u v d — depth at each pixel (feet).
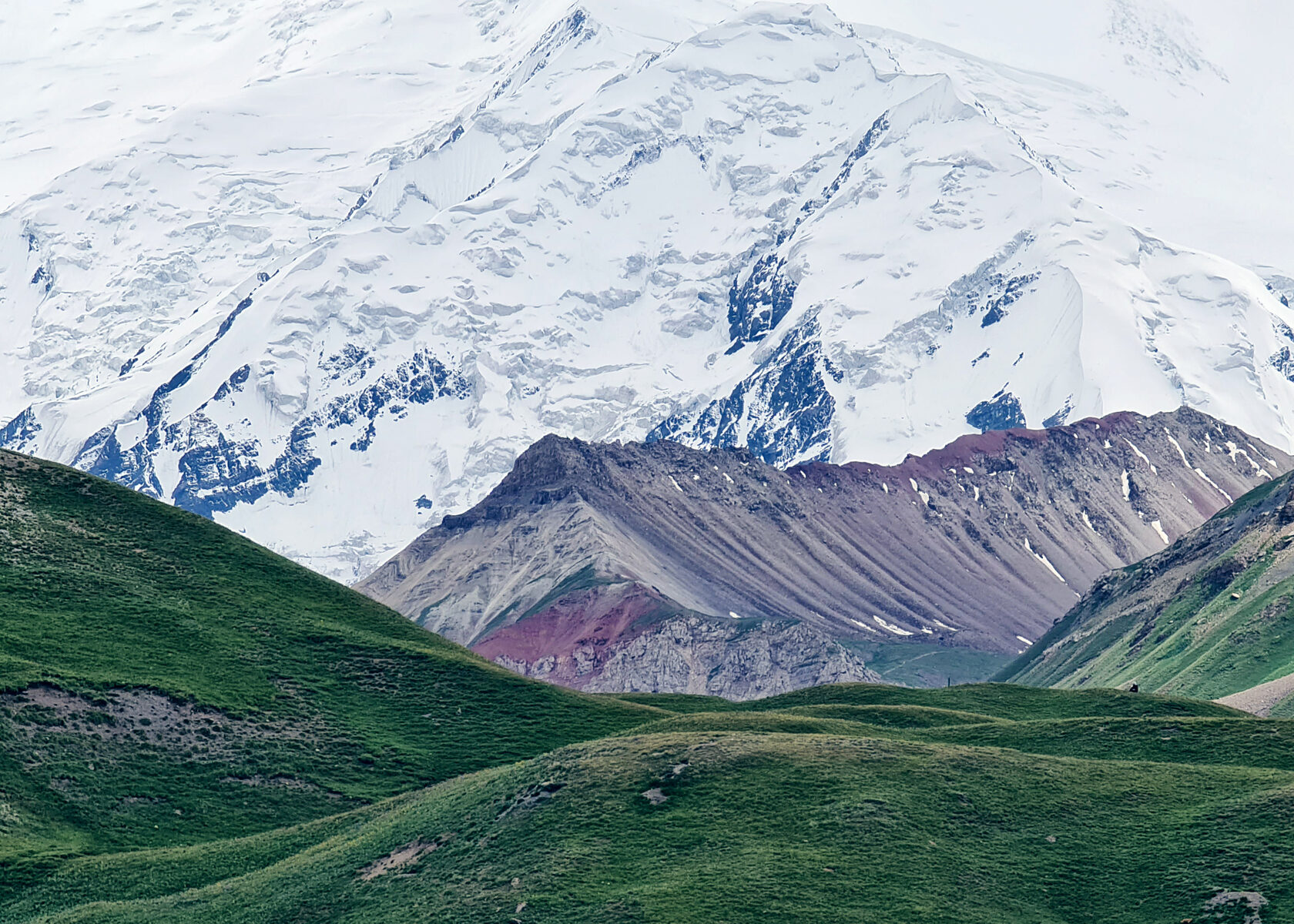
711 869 558.15
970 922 533.14
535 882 558.15
